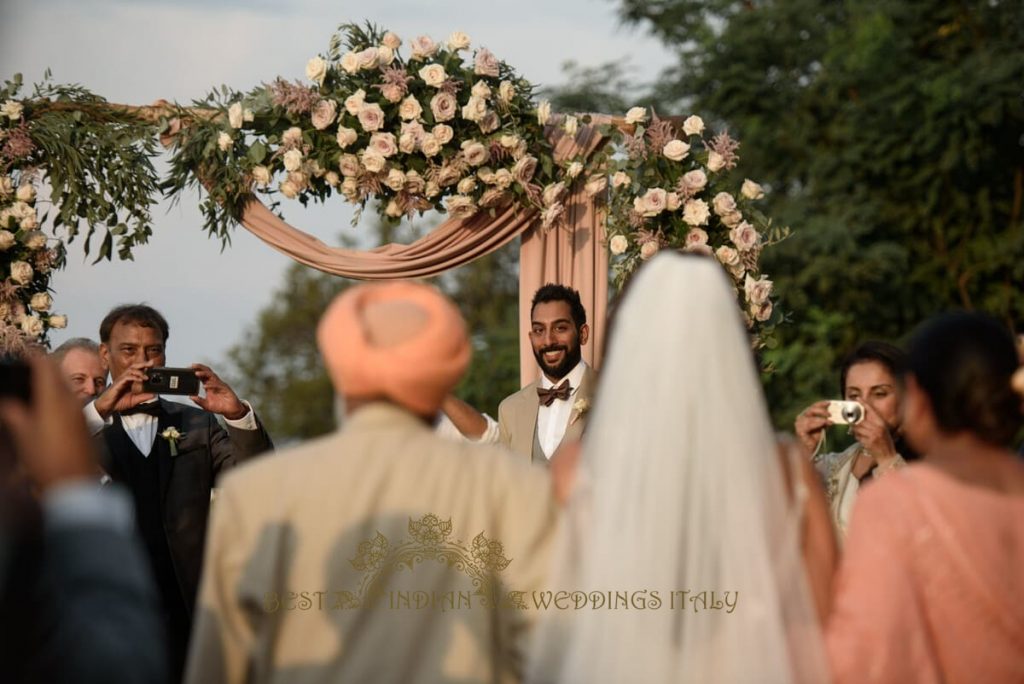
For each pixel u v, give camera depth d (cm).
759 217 736
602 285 741
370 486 268
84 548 229
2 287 700
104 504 236
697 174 711
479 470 276
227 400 570
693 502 269
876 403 473
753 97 1847
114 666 219
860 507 287
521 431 644
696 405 272
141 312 604
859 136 1770
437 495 270
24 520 232
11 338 693
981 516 278
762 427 277
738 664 261
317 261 720
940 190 1788
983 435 292
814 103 1841
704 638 263
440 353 275
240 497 269
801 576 271
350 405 284
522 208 731
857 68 1756
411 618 263
